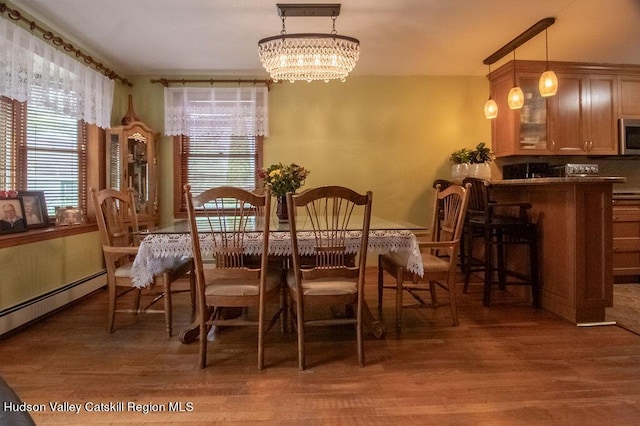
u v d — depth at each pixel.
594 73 4.14
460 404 1.66
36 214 2.93
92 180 3.67
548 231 2.91
